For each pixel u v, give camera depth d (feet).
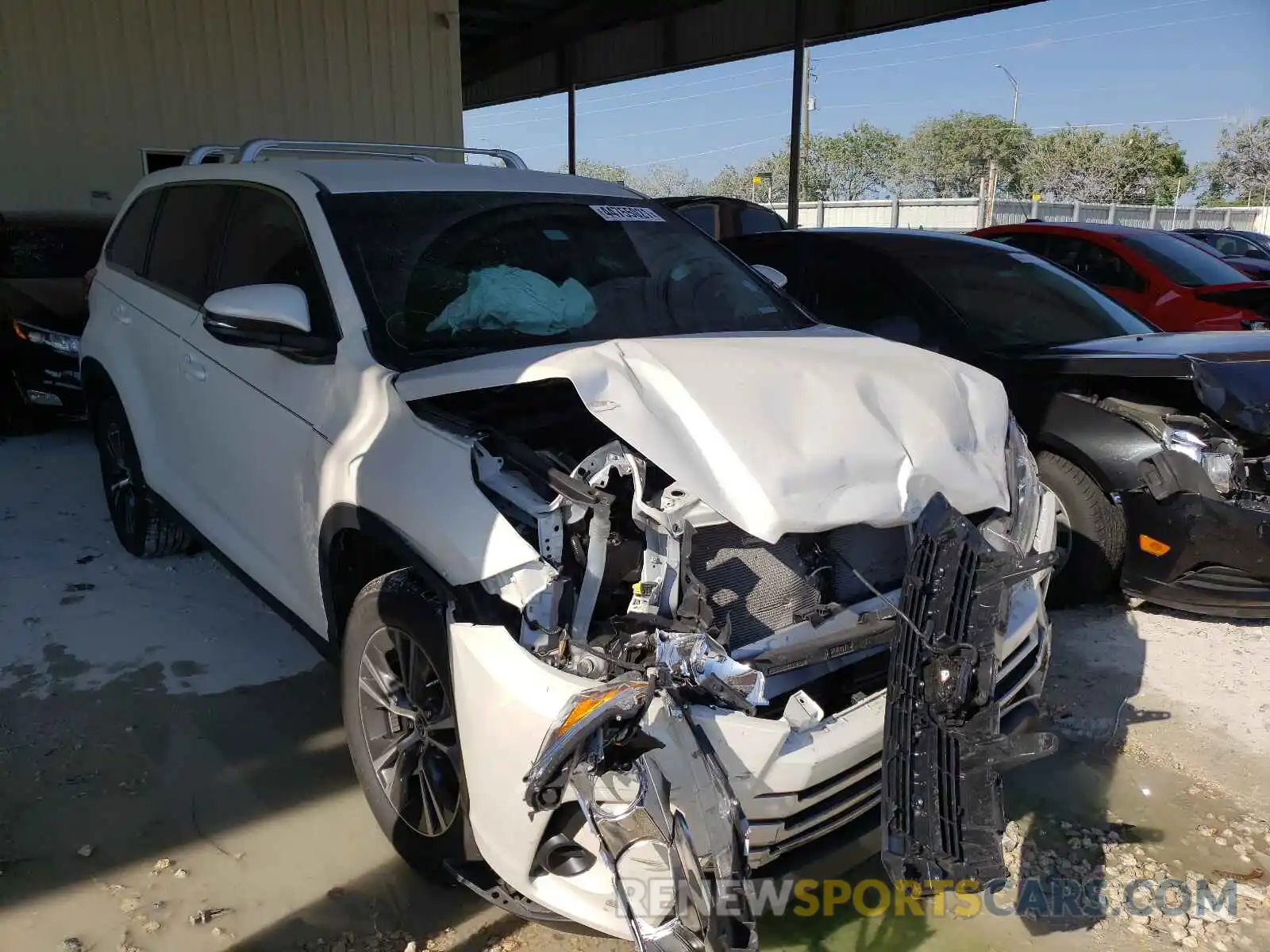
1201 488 13.02
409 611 8.36
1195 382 12.96
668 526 7.56
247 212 12.45
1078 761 11.25
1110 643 13.85
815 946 8.60
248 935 8.45
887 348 10.47
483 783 7.54
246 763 10.85
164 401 13.47
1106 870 9.52
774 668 7.47
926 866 7.24
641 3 49.06
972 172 175.42
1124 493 13.62
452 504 8.04
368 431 9.29
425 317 10.44
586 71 63.36
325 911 8.77
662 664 6.97
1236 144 179.63
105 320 15.24
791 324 12.57
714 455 7.82
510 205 12.33
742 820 6.72
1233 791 10.72
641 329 11.42
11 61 31.14
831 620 8.27
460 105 39.01
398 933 8.52
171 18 33.27
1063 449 14.14
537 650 7.36
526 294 11.14
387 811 9.09
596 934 8.38
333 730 11.51
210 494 12.57
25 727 11.39
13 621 13.96
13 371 22.39
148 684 12.41
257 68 34.91
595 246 12.28
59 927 8.47
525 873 7.47
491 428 8.76
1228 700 12.43
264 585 11.41
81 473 21.03
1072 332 16.31
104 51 32.42
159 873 9.16
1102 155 169.17
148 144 33.63
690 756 6.77
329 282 10.61
